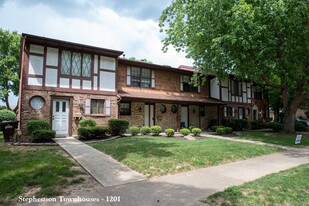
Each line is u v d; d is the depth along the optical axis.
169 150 7.79
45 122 10.32
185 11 13.55
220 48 11.91
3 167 5.35
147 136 12.30
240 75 14.39
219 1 11.37
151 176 5.04
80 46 11.88
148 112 15.60
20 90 10.87
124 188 4.18
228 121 18.17
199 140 11.03
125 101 14.49
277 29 11.27
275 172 5.49
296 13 10.20
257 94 23.53
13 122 9.99
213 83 20.03
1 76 23.44
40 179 4.52
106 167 5.66
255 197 3.70
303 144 10.73
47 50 11.30
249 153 7.93
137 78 15.40
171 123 16.66
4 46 23.78
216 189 4.16
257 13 10.24
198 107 18.66
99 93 12.65
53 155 6.96
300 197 3.74
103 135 11.46
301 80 13.24
